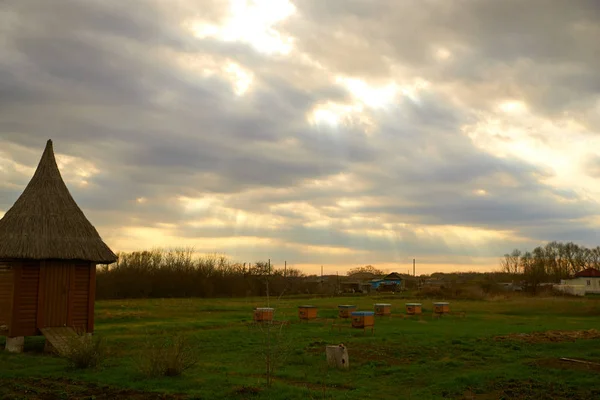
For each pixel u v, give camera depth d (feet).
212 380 52.95
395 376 60.59
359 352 75.92
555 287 302.66
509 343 82.84
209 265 298.76
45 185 88.48
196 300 224.53
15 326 78.02
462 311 160.56
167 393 47.11
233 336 93.56
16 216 83.87
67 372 57.57
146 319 127.85
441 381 56.85
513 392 50.70
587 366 62.18
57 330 80.02
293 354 74.74
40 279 80.79
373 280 419.95
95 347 62.03
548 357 69.26
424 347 79.71
